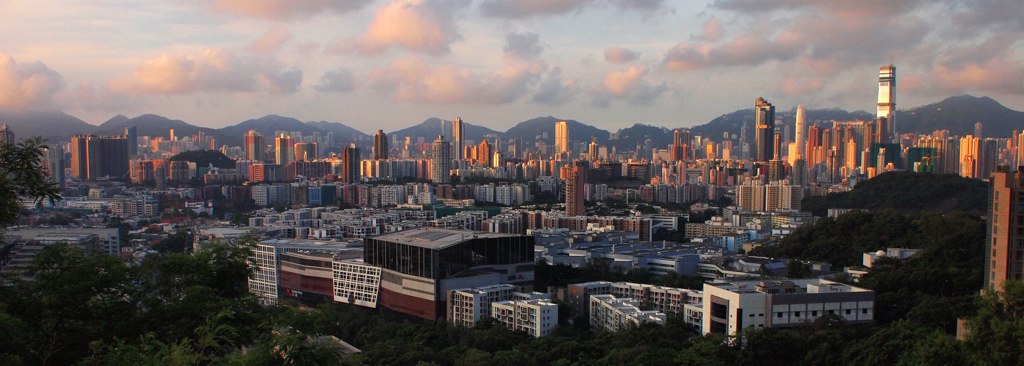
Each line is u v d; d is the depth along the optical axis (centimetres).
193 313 10781
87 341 10688
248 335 10519
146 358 8406
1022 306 12650
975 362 12306
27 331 9738
